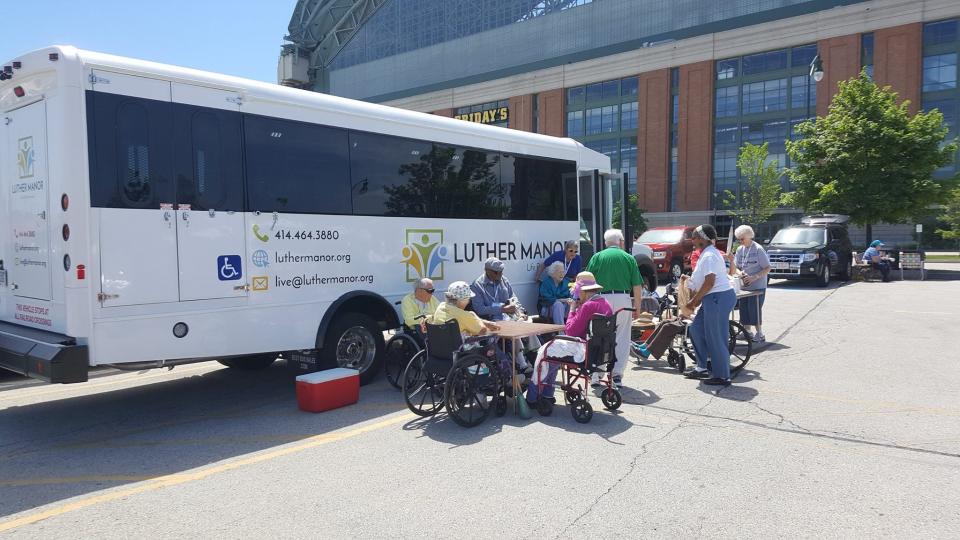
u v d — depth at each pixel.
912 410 6.00
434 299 7.39
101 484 4.48
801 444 5.09
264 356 7.86
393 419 6.05
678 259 20.25
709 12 52.69
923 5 43.44
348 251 7.06
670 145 53.69
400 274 7.65
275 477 4.56
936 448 4.95
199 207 5.77
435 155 8.11
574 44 59.94
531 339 7.64
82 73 5.08
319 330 6.77
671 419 5.84
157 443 5.42
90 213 5.10
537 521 3.76
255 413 6.35
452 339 5.78
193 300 5.72
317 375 6.46
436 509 3.95
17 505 4.12
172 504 4.11
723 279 6.94
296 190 6.55
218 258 5.90
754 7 50.75
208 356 5.84
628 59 55.12
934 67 43.97
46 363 4.96
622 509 3.90
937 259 37.25
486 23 65.81
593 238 10.92
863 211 25.69
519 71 63.53
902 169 24.92
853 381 7.18
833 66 46.50
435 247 8.09
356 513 3.91
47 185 5.32
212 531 3.70
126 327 5.30
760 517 3.77
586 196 10.88
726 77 51.47
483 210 8.77
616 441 5.24
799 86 48.31
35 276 5.58
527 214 9.46
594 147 58.00
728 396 6.62
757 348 9.21
